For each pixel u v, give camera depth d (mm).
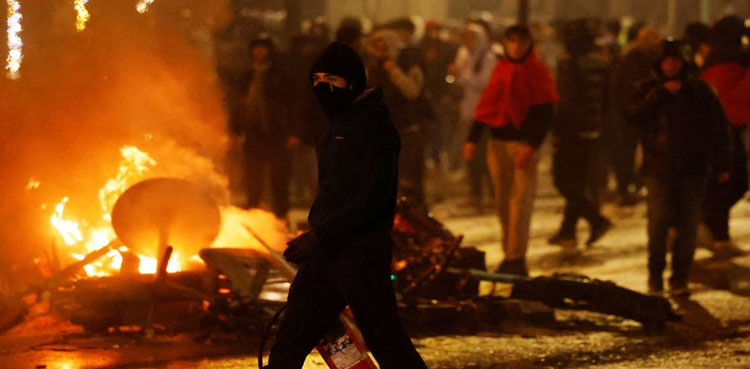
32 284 18406
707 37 29594
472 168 36938
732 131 28344
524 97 24906
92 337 18047
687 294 23672
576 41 29562
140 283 18219
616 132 37219
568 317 21250
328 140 12758
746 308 22578
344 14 60844
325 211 12555
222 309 18328
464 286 20641
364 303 12453
